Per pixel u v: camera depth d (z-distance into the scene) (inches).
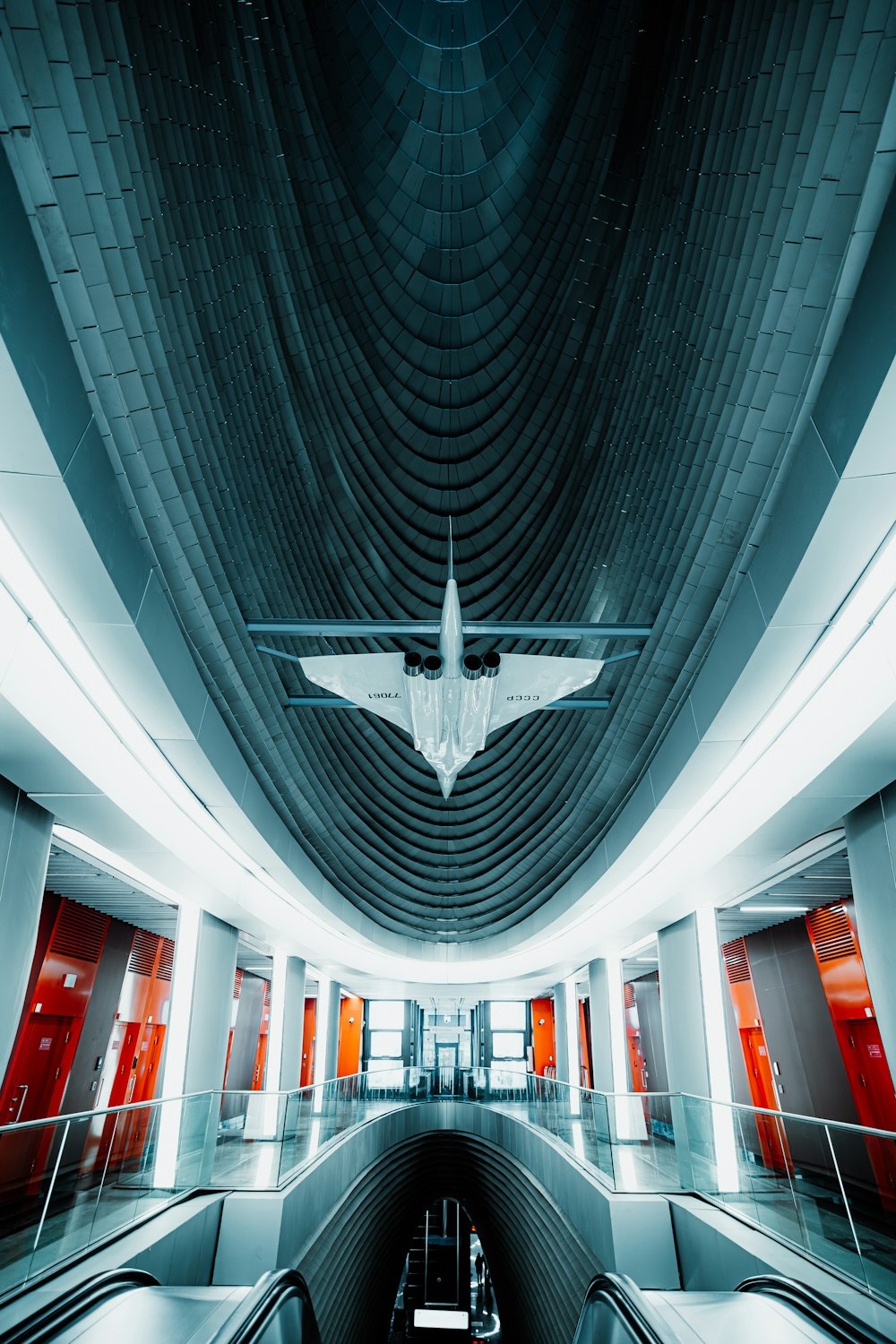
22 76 120.0
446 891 652.7
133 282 153.3
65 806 263.1
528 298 453.7
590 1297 149.3
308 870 409.7
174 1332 124.6
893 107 118.6
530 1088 536.1
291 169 315.3
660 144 221.3
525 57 402.3
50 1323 126.6
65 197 131.6
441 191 439.8
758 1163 254.2
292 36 313.6
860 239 129.3
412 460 523.8
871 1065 418.0
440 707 268.1
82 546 151.0
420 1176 729.0
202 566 212.5
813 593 166.4
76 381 136.7
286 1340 130.3
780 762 238.2
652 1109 333.1
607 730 331.0
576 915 462.9
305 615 344.8
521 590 499.8
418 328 482.9
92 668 193.3
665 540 235.6
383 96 402.9
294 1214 319.3
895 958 233.1
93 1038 481.7
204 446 205.0
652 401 235.5
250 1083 808.3
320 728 410.6
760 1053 559.2
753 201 161.3
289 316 306.8
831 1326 135.0
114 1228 229.8
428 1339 1016.9
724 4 177.2
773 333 154.8
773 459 170.4
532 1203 501.7
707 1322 137.1
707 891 389.4
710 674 217.6
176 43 176.2
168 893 409.7
